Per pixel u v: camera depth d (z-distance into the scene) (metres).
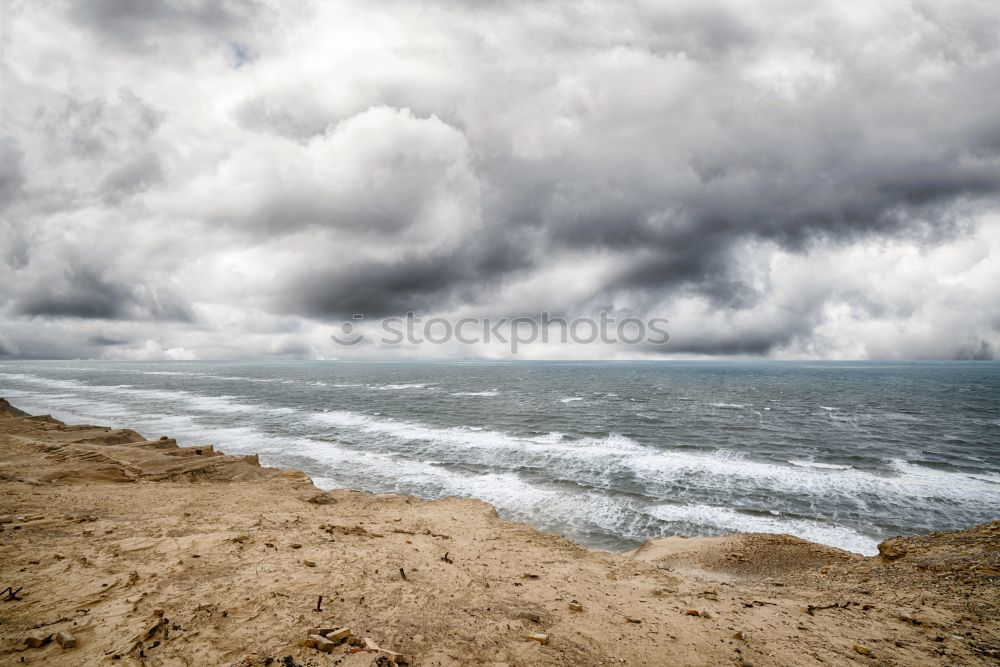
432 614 5.05
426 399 59.16
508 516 17.55
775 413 45.28
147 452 19.22
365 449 28.67
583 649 4.50
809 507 18.67
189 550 6.86
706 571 10.95
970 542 9.13
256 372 148.25
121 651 3.82
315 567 6.33
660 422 39.62
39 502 10.33
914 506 18.86
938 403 53.91
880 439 32.50
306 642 4.00
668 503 19.03
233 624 4.42
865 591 7.33
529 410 47.59
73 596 5.04
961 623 5.75
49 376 119.81
